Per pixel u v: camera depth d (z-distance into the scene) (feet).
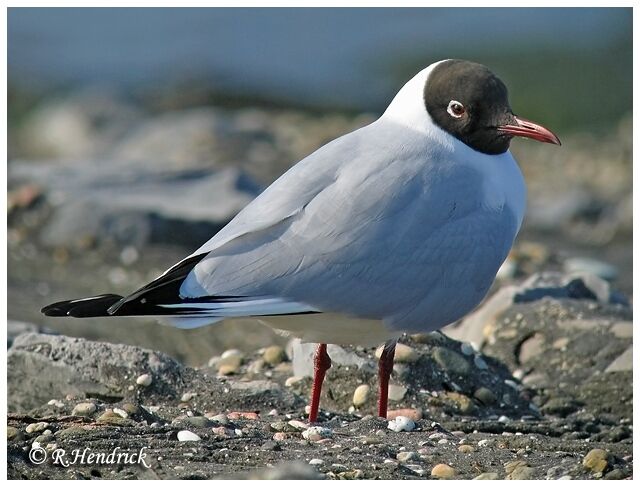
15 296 50.67
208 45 118.83
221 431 32.24
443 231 32.96
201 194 63.52
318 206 32.19
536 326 43.52
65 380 36.86
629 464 31.01
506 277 54.08
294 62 115.24
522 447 32.81
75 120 92.84
